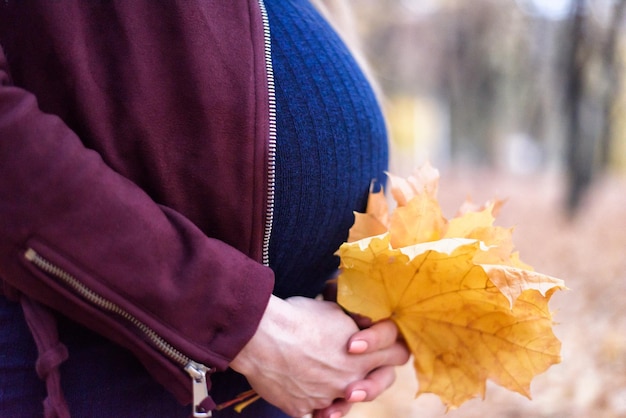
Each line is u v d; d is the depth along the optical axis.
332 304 0.82
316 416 0.84
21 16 0.69
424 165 0.92
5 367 0.71
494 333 0.83
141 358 0.68
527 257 5.83
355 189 0.92
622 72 5.82
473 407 2.72
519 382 0.83
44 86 0.69
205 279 0.66
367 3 9.51
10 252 0.62
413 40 9.44
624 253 5.26
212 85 0.71
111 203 0.63
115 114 0.69
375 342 0.81
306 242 0.87
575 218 6.70
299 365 0.74
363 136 0.93
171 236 0.66
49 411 0.67
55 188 0.60
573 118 6.33
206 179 0.72
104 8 0.70
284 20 0.88
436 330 0.86
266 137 0.74
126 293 0.63
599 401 2.62
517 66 7.52
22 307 0.71
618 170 10.74
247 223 0.75
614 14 5.31
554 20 6.30
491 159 12.55
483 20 7.62
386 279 0.82
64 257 0.62
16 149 0.60
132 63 0.69
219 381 0.84
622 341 3.20
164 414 0.79
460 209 0.96
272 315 0.72
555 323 0.80
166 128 0.71
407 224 0.83
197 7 0.72
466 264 0.77
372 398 0.84
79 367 0.74
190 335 0.66
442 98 14.61
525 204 8.82
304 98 0.84
